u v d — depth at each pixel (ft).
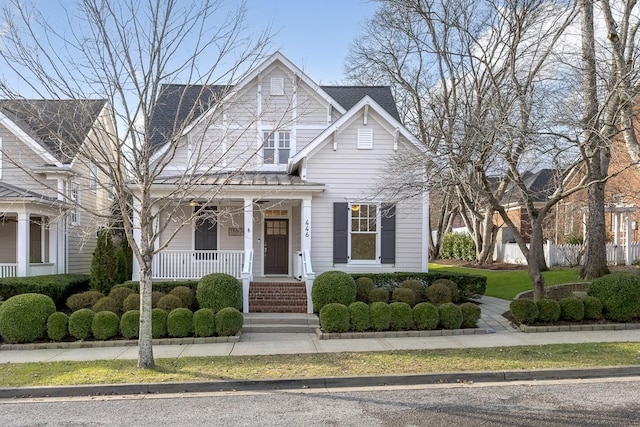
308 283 45.34
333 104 58.44
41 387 24.47
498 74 56.39
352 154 52.31
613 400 22.27
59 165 56.70
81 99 31.89
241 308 44.60
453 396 23.36
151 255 29.09
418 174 42.73
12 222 61.21
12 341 35.12
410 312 38.24
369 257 52.42
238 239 58.65
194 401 23.21
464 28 67.82
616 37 41.75
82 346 34.94
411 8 67.41
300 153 50.98
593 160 53.67
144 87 30.96
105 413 21.56
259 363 29.01
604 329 38.40
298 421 20.22
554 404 21.86
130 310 39.45
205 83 32.07
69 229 62.59
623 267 65.21
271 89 57.77
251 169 58.03
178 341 35.53
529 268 43.11
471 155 39.37
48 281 47.03
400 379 25.81
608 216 83.41
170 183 47.14
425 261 52.47
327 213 52.26
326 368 27.58
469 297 51.21
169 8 31.22
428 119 87.56
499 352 30.94
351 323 38.09
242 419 20.56
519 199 68.69
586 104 39.50
